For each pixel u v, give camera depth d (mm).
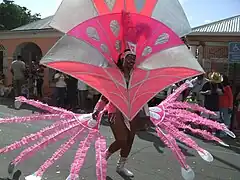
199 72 4074
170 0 4738
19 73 15328
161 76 4281
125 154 5430
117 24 4422
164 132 5008
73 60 3945
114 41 4461
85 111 13102
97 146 4480
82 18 4406
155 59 4395
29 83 15719
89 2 4445
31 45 19312
